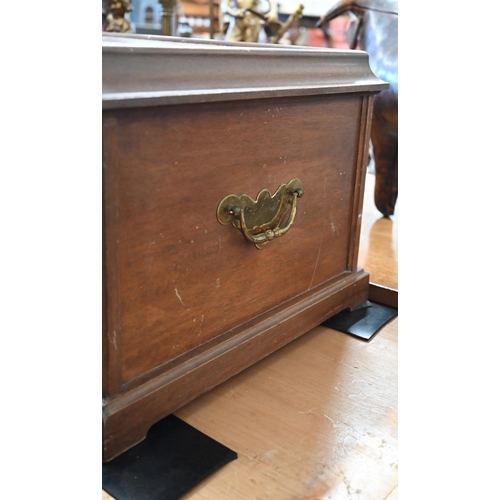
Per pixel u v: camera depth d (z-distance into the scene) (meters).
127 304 0.65
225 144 0.72
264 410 0.76
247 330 0.82
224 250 0.76
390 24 1.32
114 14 1.46
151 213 0.65
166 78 0.62
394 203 1.50
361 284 1.07
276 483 0.63
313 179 0.90
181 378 0.72
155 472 0.63
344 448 0.69
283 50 0.78
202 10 2.61
